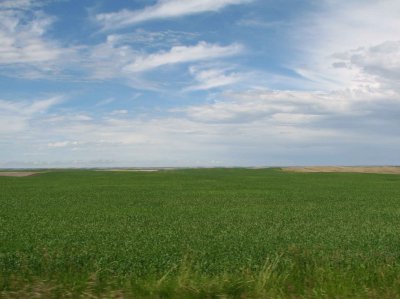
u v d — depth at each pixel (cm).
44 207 3431
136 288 906
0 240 1762
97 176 9738
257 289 886
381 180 8262
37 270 1083
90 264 1187
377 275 1009
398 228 2223
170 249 1487
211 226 2275
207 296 867
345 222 2506
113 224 2378
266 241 1722
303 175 10275
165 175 10169
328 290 891
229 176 9750
